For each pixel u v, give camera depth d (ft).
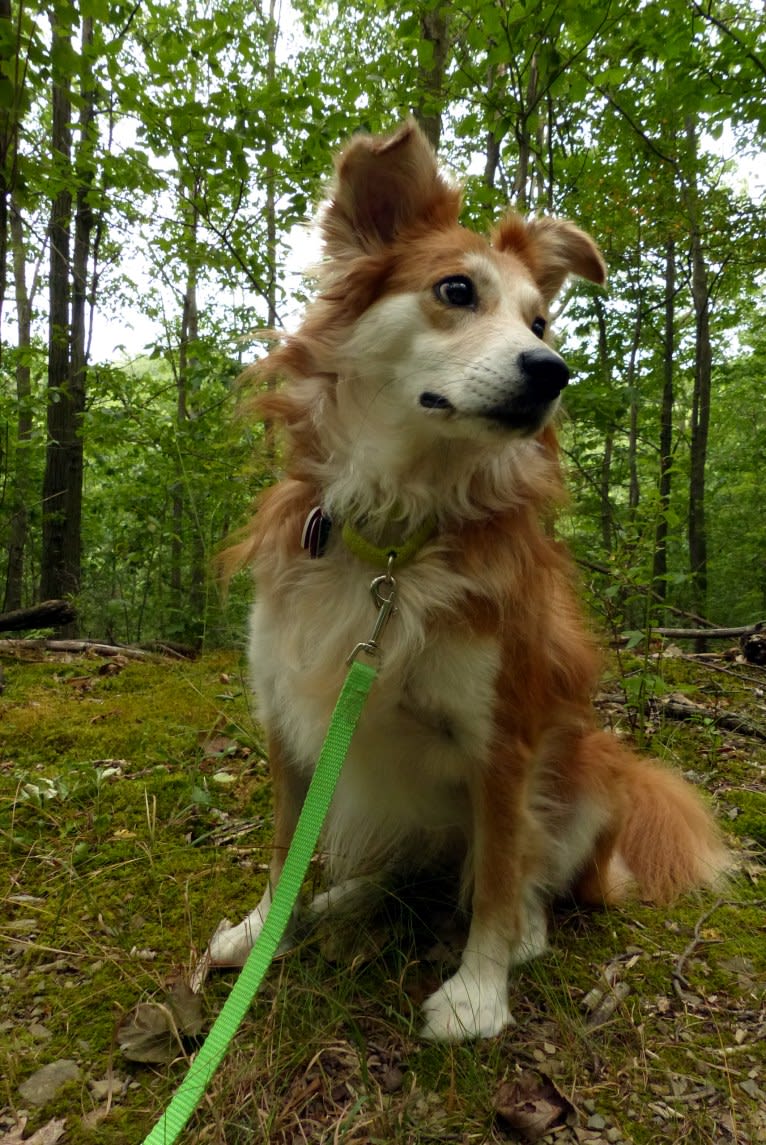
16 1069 1.42
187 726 3.12
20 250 8.95
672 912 2.06
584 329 9.19
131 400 6.60
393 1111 1.33
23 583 12.94
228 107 4.93
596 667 2.18
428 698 1.64
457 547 1.70
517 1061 1.49
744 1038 1.59
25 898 1.97
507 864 1.68
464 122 4.99
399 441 1.73
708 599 12.33
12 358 7.55
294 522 1.80
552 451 1.99
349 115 5.19
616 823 2.11
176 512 8.49
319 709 1.72
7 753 2.89
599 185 7.87
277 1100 1.33
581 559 3.96
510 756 1.69
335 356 1.84
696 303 10.01
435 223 1.96
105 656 4.71
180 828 2.35
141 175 5.55
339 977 1.64
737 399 13.14
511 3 3.91
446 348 1.72
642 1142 1.32
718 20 5.09
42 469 10.50
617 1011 1.65
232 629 4.16
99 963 1.72
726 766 3.04
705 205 8.45
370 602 1.68
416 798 1.86
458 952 1.83
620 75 4.46
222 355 6.24
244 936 1.75
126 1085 1.39
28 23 3.00
